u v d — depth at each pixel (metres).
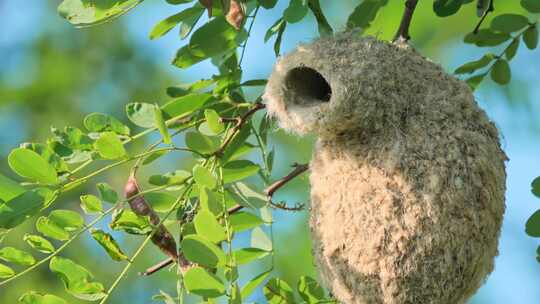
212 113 3.82
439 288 3.77
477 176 3.78
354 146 3.79
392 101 3.79
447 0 3.90
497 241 3.80
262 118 3.89
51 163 3.80
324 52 3.79
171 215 3.87
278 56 3.84
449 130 3.79
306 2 3.81
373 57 3.79
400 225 3.77
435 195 3.77
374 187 3.78
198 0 3.83
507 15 3.92
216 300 3.78
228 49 3.84
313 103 3.80
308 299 3.85
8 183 3.79
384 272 3.77
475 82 3.95
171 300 3.82
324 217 3.80
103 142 3.79
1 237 3.79
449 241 3.77
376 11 3.87
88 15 3.80
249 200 3.82
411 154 3.78
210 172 3.80
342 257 3.79
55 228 3.80
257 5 3.83
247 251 3.84
